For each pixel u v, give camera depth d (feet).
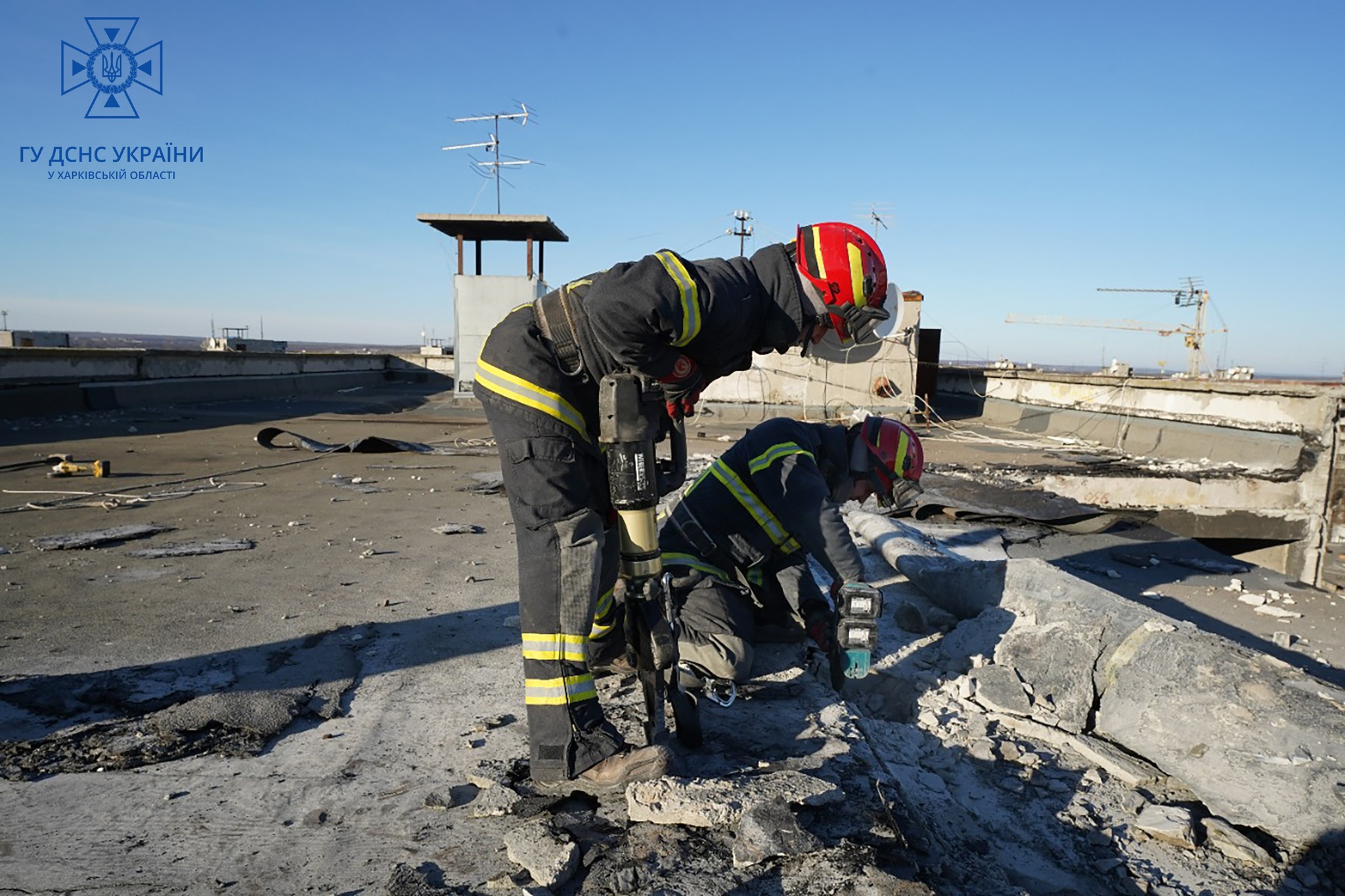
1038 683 9.48
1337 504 27.78
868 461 9.57
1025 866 6.81
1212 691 8.54
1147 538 21.70
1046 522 21.29
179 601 11.25
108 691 8.17
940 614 11.59
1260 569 19.71
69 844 5.65
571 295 6.84
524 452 6.59
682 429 7.53
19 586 11.82
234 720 7.54
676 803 5.99
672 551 9.45
